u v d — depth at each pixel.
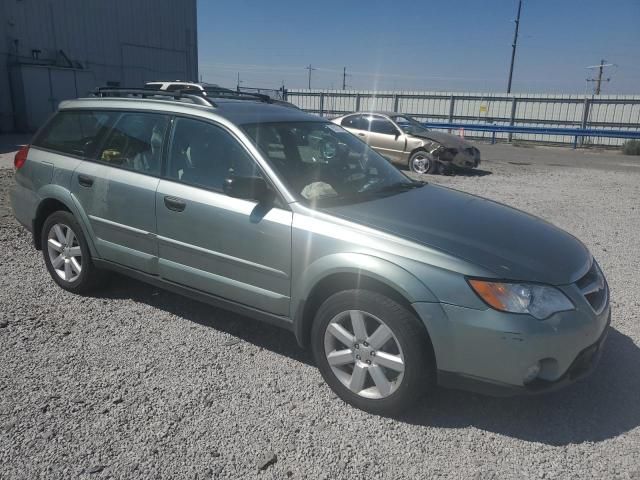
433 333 2.86
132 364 3.60
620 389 3.46
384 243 3.03
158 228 3.92
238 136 3.69
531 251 3.15
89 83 22.88
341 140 4.41
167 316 4.35
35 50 21.81
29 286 4.85
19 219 5.05
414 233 3.09
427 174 13.48
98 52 24.92
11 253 5.74
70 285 4.66
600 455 2.84
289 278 3.35
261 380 3.47
